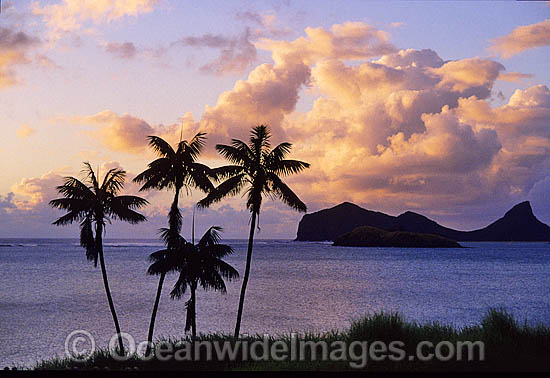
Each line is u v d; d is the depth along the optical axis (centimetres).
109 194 3712
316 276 13600
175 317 6488
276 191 3722
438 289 10425
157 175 3678
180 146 3716
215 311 7006
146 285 10744
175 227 3781
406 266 18388
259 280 12312
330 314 6688
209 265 3800
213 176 3744
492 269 16950
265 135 3734
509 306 7675
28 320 6222
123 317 6475
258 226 3756
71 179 3672
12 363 3912
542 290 10275
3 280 11794
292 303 7919
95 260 3725
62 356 4169
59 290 9819
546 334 2617
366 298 8675
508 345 2483
